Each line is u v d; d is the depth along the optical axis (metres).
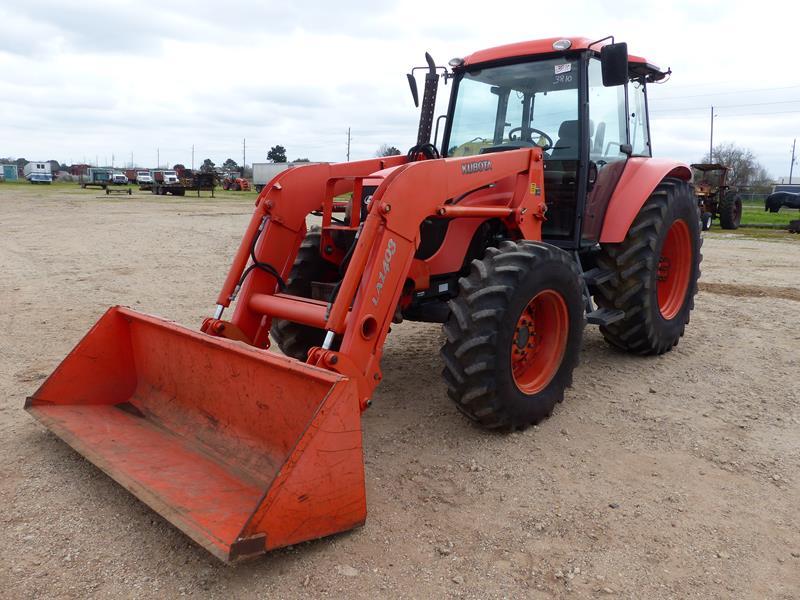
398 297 3.66
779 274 10.38
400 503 3.29
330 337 3.40
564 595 2.62
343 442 2.84
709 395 4.86
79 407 3.95
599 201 5.26
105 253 11.80
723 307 7.86
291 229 4.42
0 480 3.42
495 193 4.50
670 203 5.54
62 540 2.92
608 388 4.98
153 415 3.95
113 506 3.20
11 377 4.96
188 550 2.87
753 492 3.44
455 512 3.21
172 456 3.41
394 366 5.49
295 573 2.73
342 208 4.84
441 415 4.42
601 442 4.03
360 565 2.79
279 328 4.65
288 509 2.67
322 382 2.91
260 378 3.30
